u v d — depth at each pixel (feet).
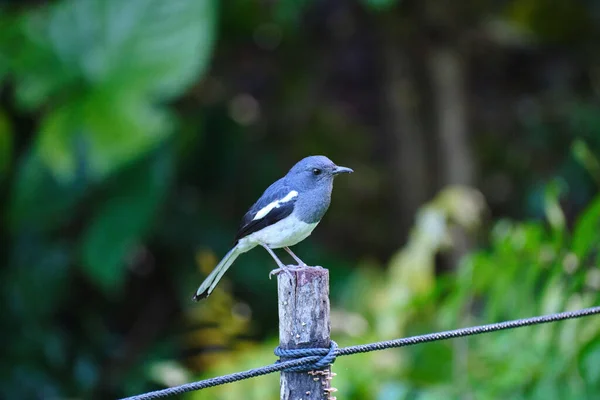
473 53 56.90
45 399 42.96
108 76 40.34
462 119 53.16
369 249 57.21
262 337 46.47
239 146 52.13
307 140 56.70
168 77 40.32
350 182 57.52
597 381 31.71
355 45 58.08
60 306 47.60
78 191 41.78
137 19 40.57
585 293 31.78
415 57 53.93
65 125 39.93
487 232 52.80
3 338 43.42
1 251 45.57
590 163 35.63
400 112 54.13
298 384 19.02
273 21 50.60
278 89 56.39
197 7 40.83
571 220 49.96
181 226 49.57
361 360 36.76
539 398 32.58
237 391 37.09
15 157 46.47
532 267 32.22
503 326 20.74
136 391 43.47
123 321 50.06
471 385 34.47
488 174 57.21
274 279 47.75
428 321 39.17
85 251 41.93
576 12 52.60
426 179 54.34
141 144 39.86
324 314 19.15
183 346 45.42
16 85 40.65
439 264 51.75
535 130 55.67
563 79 56.54
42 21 40.91
